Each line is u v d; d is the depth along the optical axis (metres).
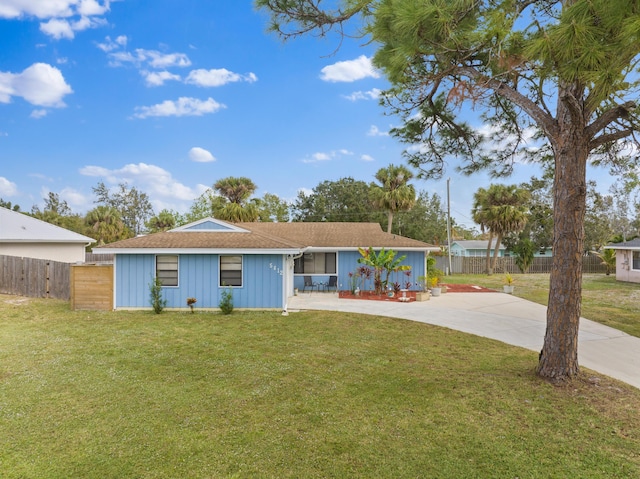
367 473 3.40
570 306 5.61
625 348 7.83
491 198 29.53
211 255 12.51
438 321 10.73
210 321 10.72
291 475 3.38
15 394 5.27
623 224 38.69
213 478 3.33
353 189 44.00
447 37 4.56
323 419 4.51
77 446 3.88
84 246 21.19
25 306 12.41
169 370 6.38
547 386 5.46
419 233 39.25
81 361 6.86
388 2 4.59
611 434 4.12
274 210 45.00
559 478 3.34
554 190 5.76
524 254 29.94
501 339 8.69
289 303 13.98
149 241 12.83
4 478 3.29
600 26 3.31
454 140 7.80
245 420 4.49
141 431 4.21
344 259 17.72
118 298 12.45
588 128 5.28
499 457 3.67
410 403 4.96
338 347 7.93
